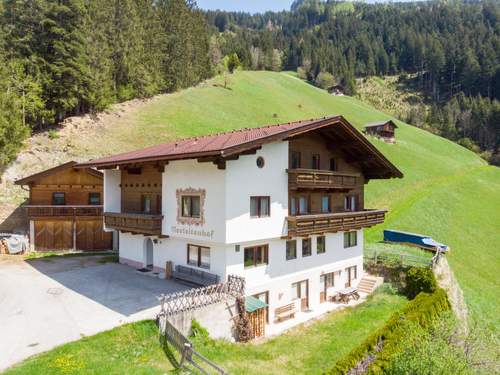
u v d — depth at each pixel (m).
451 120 138.00
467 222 54.12
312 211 25.47
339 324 22.22
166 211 23.31
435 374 13.16
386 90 190.62
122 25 64.19
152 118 60.97
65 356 13.73
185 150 19.84
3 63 42.50
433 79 187.88
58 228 33.12
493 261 44.16
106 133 51.50
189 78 85.94
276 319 22.72
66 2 48.50
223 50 145.75
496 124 126.56
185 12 85.50
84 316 17.58
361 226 27.62
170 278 23.78
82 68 49.53
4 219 34.22
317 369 16.38
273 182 21.89
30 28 47.06
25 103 43.19
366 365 15.94
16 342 14.95
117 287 22.14
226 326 18.72
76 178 34.25
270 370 15.76
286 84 125.81
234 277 19.81
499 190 73.12
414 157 81.12
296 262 24.27
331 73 171.38
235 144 17.70
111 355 14.34
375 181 63.78
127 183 27.72
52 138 45.41
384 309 24.52
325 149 26.52
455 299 29.02
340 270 28.23
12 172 37.88
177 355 15.09
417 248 37.00
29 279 23.94
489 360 17.06
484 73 167.38
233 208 19.64
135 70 66.38
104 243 34.44
